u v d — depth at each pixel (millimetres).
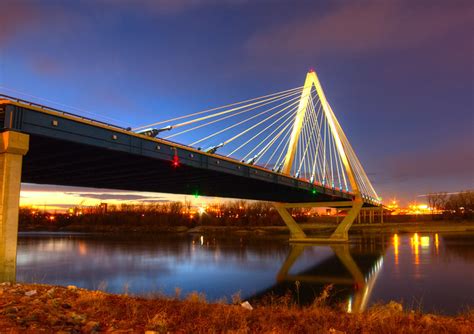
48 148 26688
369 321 12203
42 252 74000
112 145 27406
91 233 160500
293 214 188125
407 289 36031
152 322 10609
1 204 19312
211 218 194500
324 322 12117
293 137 83812
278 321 12234
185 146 34344
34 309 11531
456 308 27906
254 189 62375
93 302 13133
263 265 56031
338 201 102750
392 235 121438
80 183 43781
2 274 18500
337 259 62125
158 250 79625
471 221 163375
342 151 100125
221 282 41312
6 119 20672
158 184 47344
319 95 100500
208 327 10828
